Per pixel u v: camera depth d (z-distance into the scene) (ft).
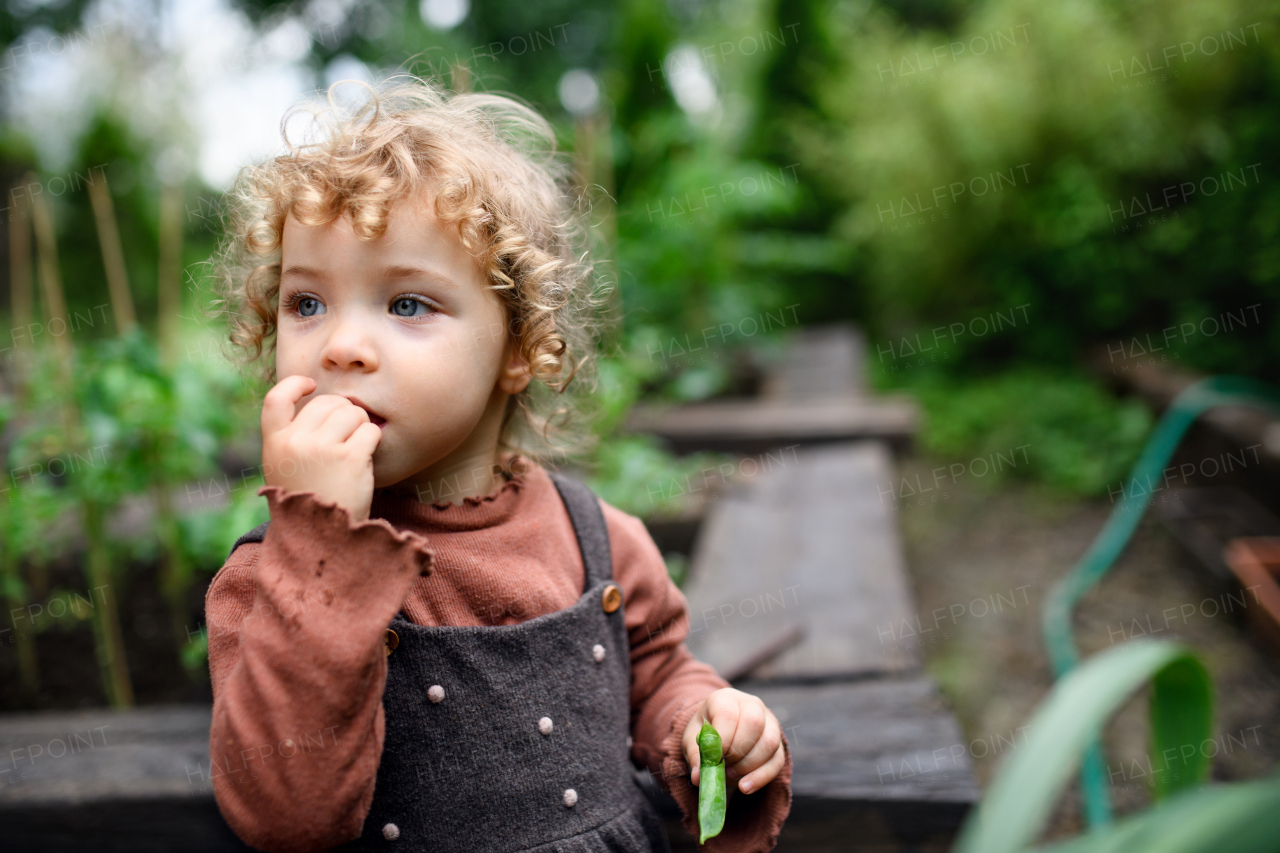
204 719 5.46
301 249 2.84
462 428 2.90
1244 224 17.26
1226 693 8.25
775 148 27.50
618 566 3.53
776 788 3.18
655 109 17.76
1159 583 10.98
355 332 2.76
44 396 7.22
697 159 15.60
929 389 20.25
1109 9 20.07
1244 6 18.06
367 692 2.43
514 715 2.91
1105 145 19.34
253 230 3.09
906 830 4.49
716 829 2.80
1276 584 9.63
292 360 2.85
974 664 9.11
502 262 2.98
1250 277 17.06
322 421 2.64
